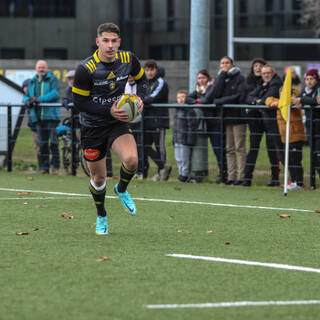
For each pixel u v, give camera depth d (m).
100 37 22.97
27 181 44.81
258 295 17.41
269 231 27.00
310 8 108.88
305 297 17.31
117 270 19.75
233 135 43.78
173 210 32.53
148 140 46.38
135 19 117.31
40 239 24.52
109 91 23.52
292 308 16.33
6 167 52.34
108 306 16.19
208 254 22.33
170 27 116.44
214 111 44.28
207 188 42.16
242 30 113.94
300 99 40.81
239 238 25.39
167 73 98.38
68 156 50.19
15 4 118.94
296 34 113.38
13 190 39.72
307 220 29.89
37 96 49.38
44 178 46.88
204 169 45.88
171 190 40.78
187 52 116.19
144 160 46.72
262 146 43.47
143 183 44.25
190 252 22.61
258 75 43.00
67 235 25.41
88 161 24.58
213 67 97.38
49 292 17.33
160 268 20.12
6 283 18.19
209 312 15.88
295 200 36.88
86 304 16.31
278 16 113.44
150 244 23.88
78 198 36.31
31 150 54.28
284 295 17.45
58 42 119.06
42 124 49.19
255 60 42.91
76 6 118.56
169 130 49.19
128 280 18.64
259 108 41.75
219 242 24.53
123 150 24.00
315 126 41.94
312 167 42.28
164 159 46.16
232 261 21.25
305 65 98.00
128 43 117.19
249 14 113.56
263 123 43.00
